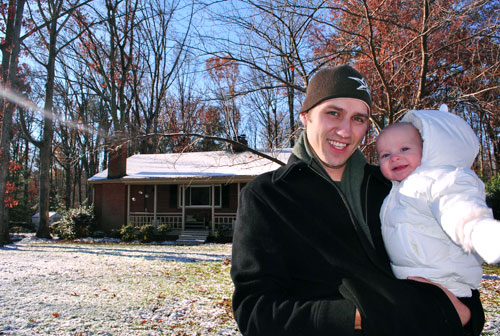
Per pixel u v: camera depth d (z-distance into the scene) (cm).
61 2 2309
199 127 936
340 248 138
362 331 120
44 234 2352
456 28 770
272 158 859
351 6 801
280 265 138
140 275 1060
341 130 154
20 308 711
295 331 117
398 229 150
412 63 847
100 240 2242
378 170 179
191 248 1783
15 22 1933
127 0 2656
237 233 149
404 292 123
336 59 851
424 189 144
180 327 608
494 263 104
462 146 153
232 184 2291
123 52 2920
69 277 1032
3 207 1973
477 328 138
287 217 141
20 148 5162
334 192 147
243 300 135
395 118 812
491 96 775
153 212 2408
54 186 5622
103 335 568
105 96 3491
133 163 2653
